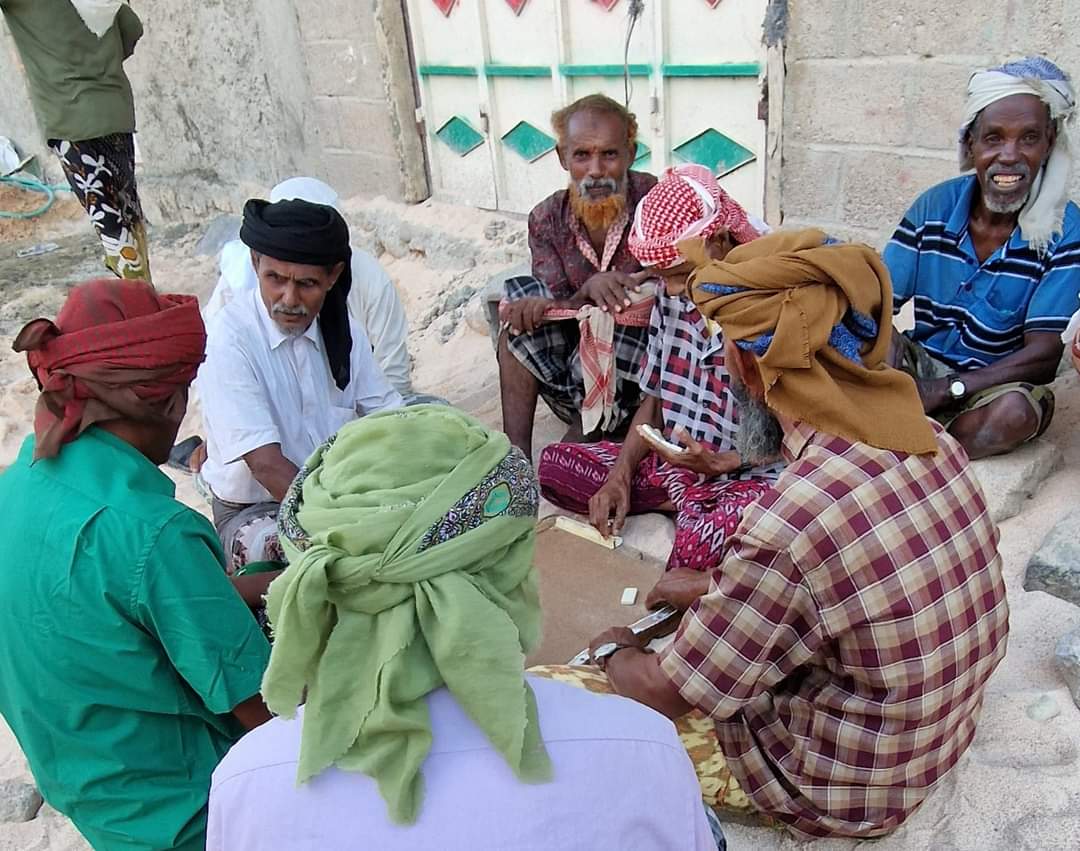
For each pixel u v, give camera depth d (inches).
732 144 194.1
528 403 138.8
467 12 231.8
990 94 107.3
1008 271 115.3
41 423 63.7
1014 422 110.6
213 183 325.4
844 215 173.9
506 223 245.8
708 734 77.1
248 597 94.1
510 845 39.8
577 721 43.7
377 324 145.3
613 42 206.8
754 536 60.5
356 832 40.1
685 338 117.0
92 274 299.7
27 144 368.5
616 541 118.2
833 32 161.8
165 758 65.4
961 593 61.7
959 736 68.9
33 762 64.7
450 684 40.5
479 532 41.8
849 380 61.6
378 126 262.2
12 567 61.2
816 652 64.3
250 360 106.3
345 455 44.1
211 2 287.4
